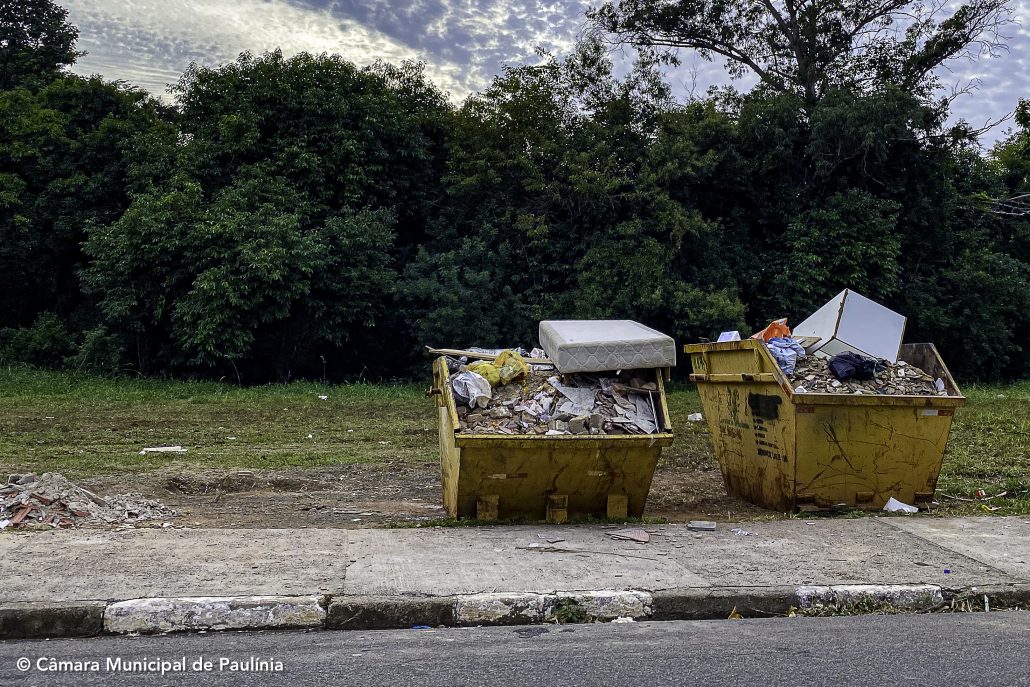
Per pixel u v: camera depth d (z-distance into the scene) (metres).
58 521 7.45
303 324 25.05
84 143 26.84
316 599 5.48
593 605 5.66
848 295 9.43
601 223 26.42
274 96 25.73
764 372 8.88
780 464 8.73
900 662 4.52
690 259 26.53
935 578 6.22
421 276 25.62
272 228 22.97
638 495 8.10
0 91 27.98
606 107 27.28
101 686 4.18
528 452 7.61
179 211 23.94
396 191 27.41
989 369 30.70
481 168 26.33
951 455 12.34
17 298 27.94
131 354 25.72
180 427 15.55
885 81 28.08
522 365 8.23
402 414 18.20
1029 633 5.14
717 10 29.69
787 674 4.30
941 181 28.11
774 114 26.80
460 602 5.55
